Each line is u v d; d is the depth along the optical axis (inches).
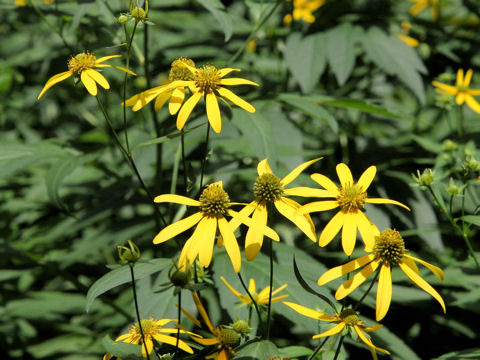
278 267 59.4
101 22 63.2
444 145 64.9
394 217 70.4
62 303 68.5
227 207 53.9
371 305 59.6
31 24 95.7
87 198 78.8
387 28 70.2
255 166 65.7
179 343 54.5
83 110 89.5
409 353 59.3
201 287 52.7
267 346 53.6
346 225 54.0
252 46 82.1
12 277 69.5
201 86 55.8
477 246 66.6
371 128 86.8
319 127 83.0
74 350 66.9
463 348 64.3
